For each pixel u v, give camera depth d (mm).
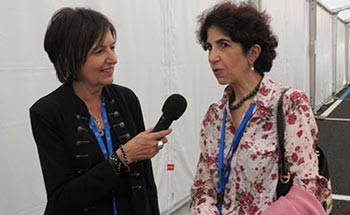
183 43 3664
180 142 3662
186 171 3787
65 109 1418
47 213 1379
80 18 1360
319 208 1285
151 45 3191
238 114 1469
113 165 1365
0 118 1961
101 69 1392
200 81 4043
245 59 1406
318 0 10477
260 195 1386
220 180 1482
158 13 3277
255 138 1396
